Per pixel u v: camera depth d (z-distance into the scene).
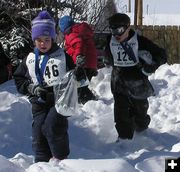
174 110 8.34
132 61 6.71
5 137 6.61
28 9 12.80
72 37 8.30
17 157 5.72
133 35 6.68
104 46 7.06
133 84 6.76
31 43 13.21
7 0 13.10
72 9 12.88
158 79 10.65
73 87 5.39
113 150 6.60
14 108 7.23
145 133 7.18
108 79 10.14
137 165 4.82
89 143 6.86
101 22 13.05
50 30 5.41
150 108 8.34
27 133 6.94
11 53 13.21
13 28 13.28
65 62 5.49
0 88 9.85
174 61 16.86
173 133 7.14
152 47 6.60
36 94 5.43
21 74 5.59
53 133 5.39
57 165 4.72
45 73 5.45
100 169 4.53
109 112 7.98
